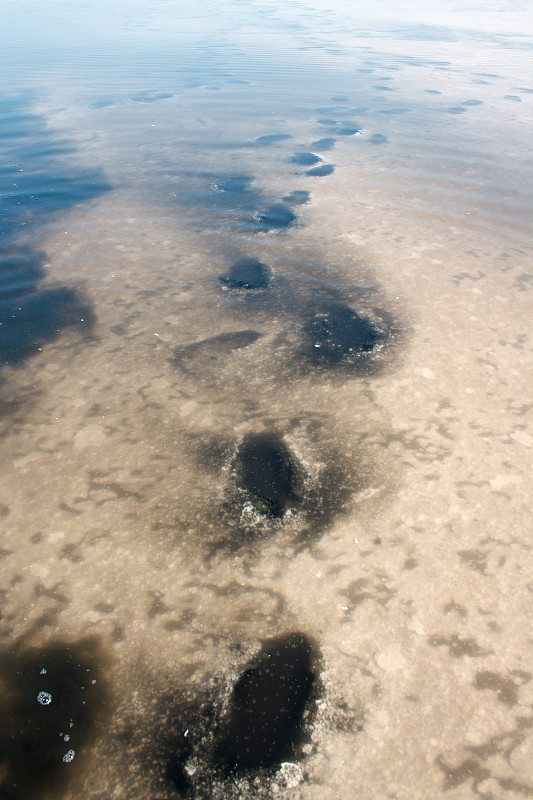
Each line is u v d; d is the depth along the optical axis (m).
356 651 1.62
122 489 2.15
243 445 2.36
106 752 1.40
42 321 3.26
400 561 1.86
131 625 1.68
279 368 2.87
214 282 3.75
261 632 1.66
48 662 1.59
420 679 1.55
